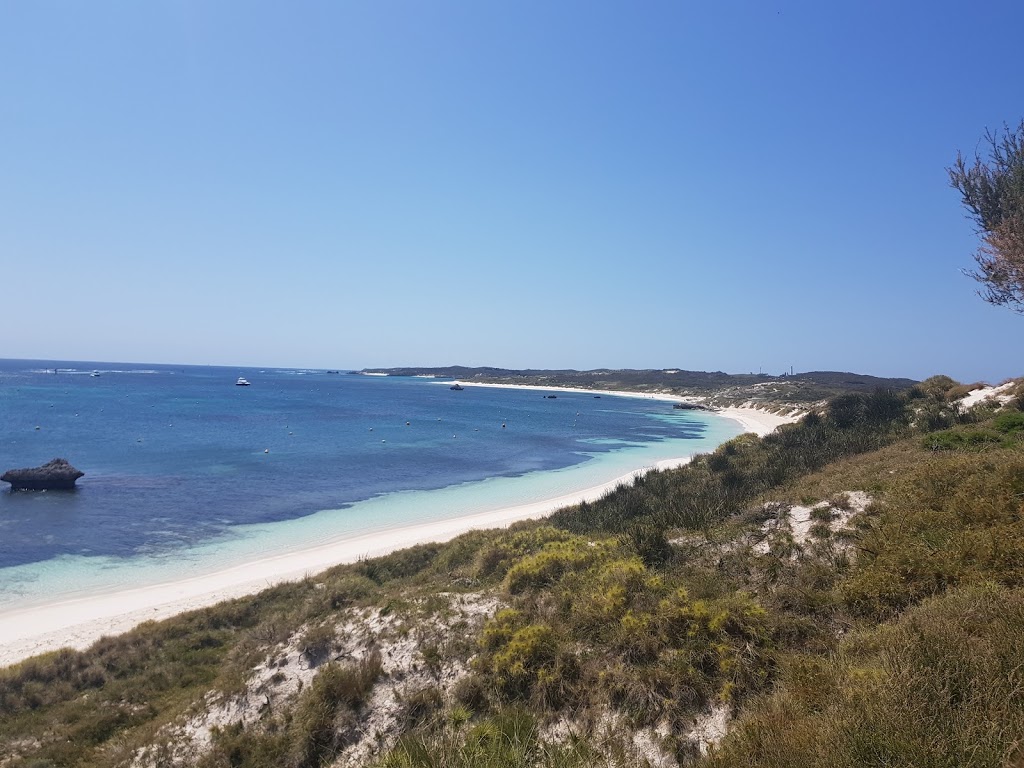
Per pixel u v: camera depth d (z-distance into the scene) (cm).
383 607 1088
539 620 898
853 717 456
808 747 454
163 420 7444
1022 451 1173
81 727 975
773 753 472
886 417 2359
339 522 2823
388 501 3325
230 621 1461
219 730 849
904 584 764
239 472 4075
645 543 1116
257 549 2359
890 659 541
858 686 507
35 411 7988
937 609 636
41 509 2948
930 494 1048
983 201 1554
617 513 1784
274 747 779
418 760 646
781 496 1341
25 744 944
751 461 2127
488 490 3675
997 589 647
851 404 2667
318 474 4119
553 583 1060
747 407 11506
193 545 2408
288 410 9525
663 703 663
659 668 707
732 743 523
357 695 818
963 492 1005
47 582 1944
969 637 536
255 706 881
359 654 938
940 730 427
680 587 865
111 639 1345
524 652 795
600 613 848
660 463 4784
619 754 616
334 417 8600
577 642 812
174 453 4822
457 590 1199
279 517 2914
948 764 394
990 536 800
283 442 5697
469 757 624
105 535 2531
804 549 1000
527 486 3816
